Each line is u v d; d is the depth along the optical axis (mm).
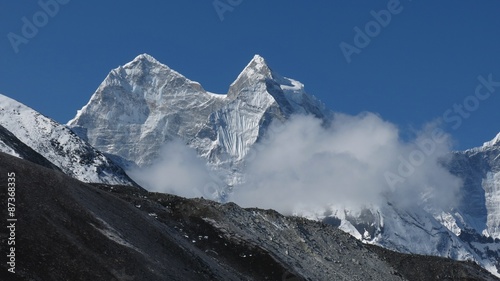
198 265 136875
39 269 103375
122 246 120500
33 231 109312
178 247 137000
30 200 115688
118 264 115562
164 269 123375
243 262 158125
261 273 157250
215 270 140750
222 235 163125
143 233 132875
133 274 115500
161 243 134750
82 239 115938
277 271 158875
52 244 109438
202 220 165875
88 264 110625
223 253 158000
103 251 116750
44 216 114250
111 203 135750
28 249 105375
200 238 158875
